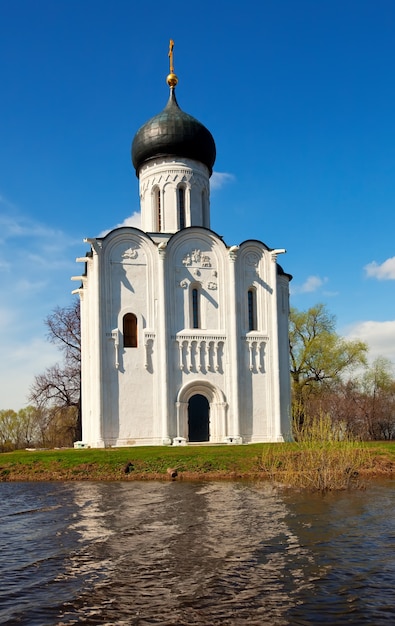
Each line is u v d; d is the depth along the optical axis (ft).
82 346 174.81
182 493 91.04
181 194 175.32
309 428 102.99
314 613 39.81
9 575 48.47
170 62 183.01
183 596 43.01
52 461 120.57
